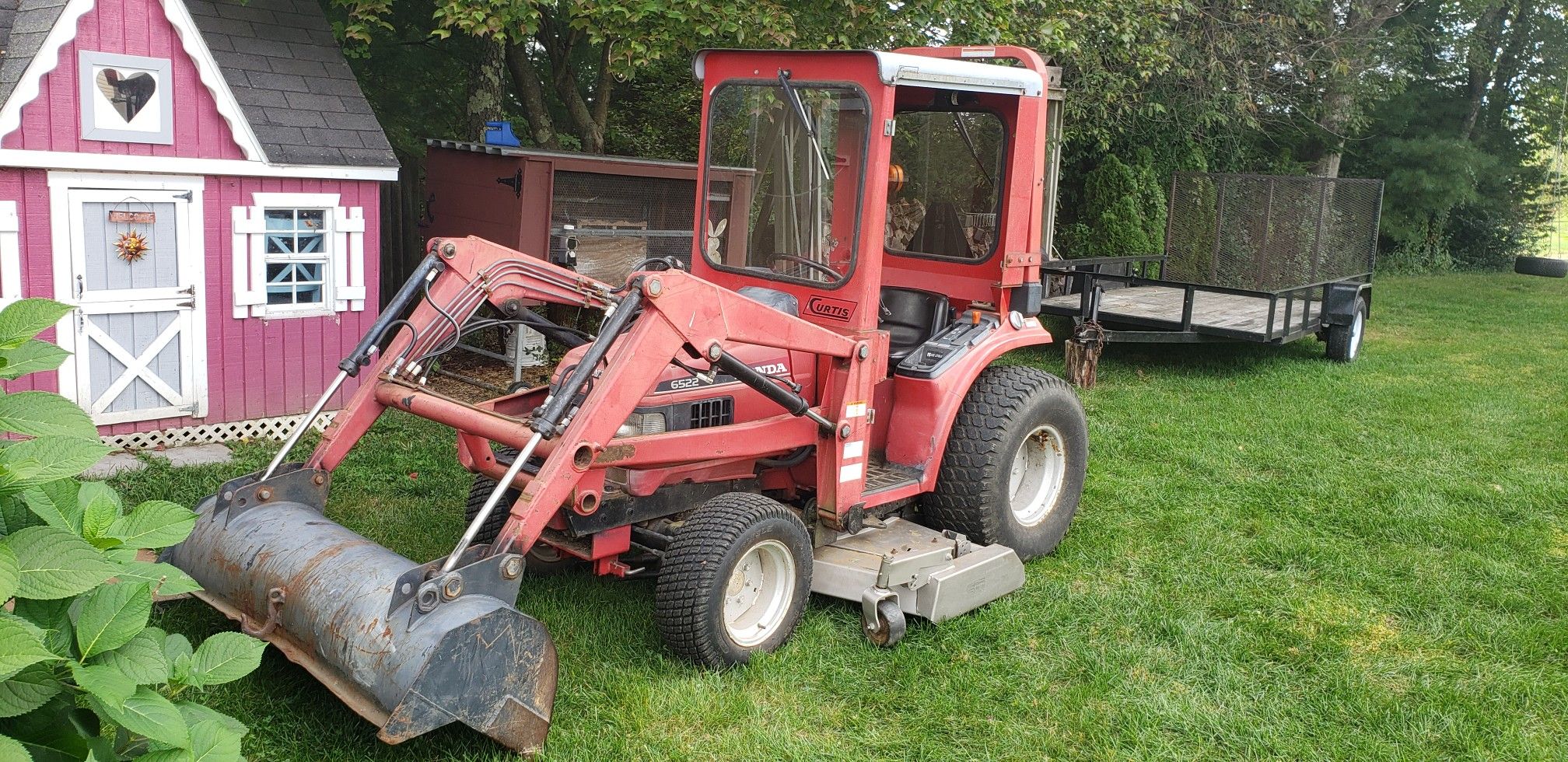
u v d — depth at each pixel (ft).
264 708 11.91
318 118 23.02
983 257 17.44
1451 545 18.76
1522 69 72.64
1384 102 67.10
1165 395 30.14
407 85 40.60
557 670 11.35
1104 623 15.33
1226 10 49.90
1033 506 17.78
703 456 13.41
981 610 15.51
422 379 14.61
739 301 12.91
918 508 17.38
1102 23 36.73
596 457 12.37
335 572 11.43
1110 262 34.58
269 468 13.38
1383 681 14.05
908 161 18.16
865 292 14.23
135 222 20.71
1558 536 19.36
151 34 20.29
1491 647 14.98
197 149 21.20
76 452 7.43
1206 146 54.75
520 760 11.24
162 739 7.04
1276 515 20.11
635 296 12.12
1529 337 41.91
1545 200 76.02
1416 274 68.23
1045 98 16.62
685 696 12.64
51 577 6.98
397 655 10.45
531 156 26.58
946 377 15.85
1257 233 39.01
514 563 11.35
